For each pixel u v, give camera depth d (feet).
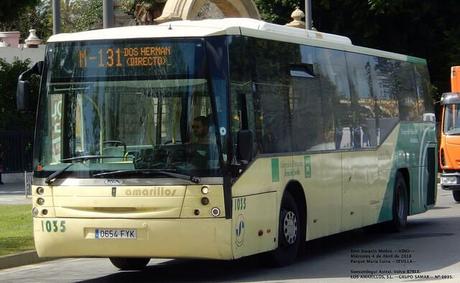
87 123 38.63
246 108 39.29
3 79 143.43
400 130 59.62
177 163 37.32
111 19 64.54
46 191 38.58
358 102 52.75
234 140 37.93
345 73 51.21
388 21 139.64
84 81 38.96
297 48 45.29
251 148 37.88
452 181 87.40
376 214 55.11
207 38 38.09
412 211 61.98
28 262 48.65
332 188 48.29
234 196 37.50
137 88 38.29
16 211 74.18
